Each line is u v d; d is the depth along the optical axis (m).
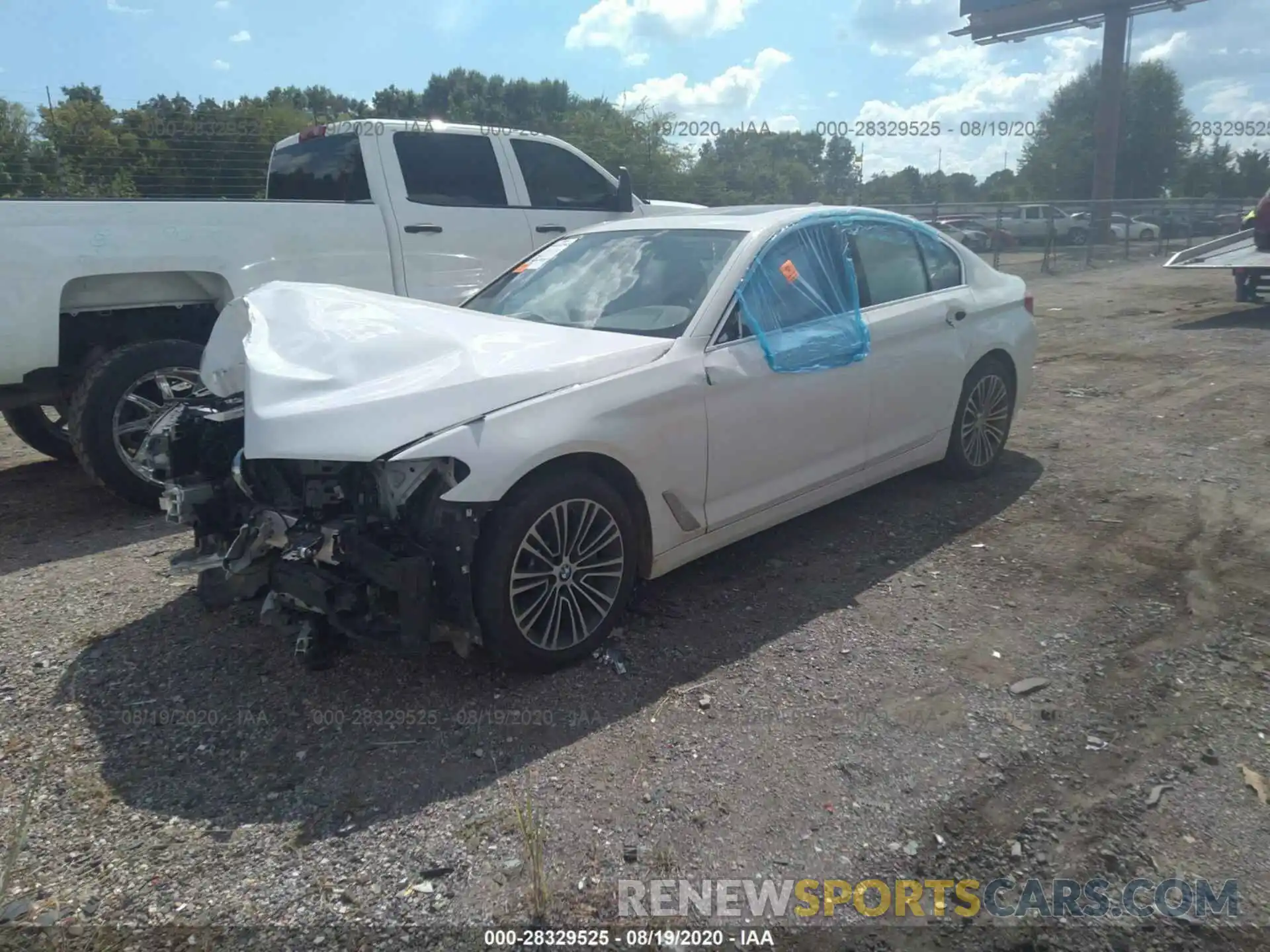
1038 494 5.57
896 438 5.08
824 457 4.64
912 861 2.65
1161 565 4.50
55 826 2.87
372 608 3.29
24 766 3.17
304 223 6.34
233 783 3.06
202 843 2.78
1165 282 17.69
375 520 3.36
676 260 4.52
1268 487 5.51
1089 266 22.36
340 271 6.55
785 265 4.54
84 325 5.77
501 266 7.53
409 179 7.06
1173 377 8.67
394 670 3.72
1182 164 50.00
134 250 5.54
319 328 3.70
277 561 3.42
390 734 3.29
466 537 3.32
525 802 2.91
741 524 4.29
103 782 3.08
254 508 3.62
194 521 3.86
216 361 4.16
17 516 5.84
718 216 4.92
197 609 4.32
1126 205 26.30
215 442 3.85
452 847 2.73
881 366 4.84
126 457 5.57
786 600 4.26
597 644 3.77
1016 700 3.41
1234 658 3.64
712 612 4.16
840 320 4.68
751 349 4.21
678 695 3.49
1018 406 6.02
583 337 4.00
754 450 4.24
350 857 2.70
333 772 3.09
